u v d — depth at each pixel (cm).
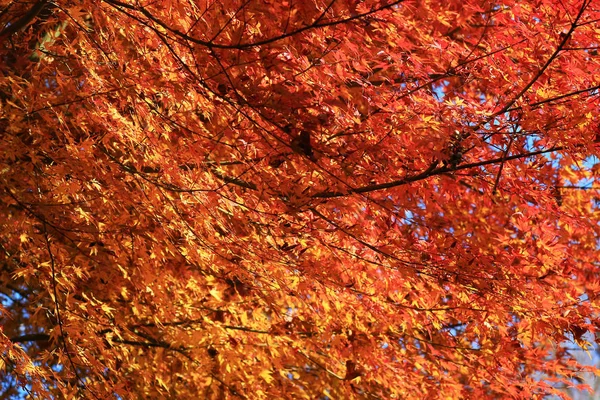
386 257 476
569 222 504
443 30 531
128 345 611
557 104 430
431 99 452
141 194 468
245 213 466
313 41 397
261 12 379
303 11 382
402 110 437
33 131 476
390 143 434
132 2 414
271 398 612
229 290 622
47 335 609
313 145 415
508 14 475
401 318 548
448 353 595
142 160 469
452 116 442
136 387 623
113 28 452
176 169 443
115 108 456
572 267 554
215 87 401
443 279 483
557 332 514
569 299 526
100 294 584
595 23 419
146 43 431
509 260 493
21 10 522
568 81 444
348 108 426
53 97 480
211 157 446
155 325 620
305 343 602
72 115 504
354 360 605
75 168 460
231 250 480
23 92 480
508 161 464
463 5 482
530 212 489
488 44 470
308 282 502
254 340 601
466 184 573
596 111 423
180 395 645
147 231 491
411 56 438
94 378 562
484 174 479
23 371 445
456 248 483
